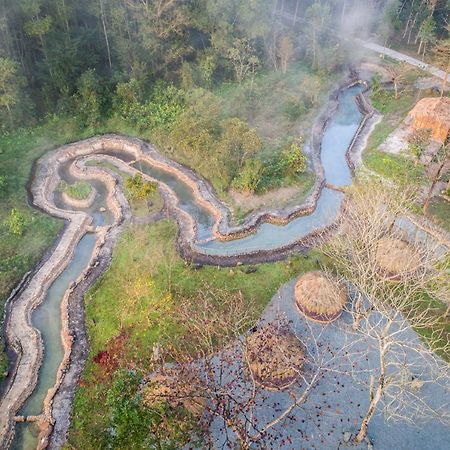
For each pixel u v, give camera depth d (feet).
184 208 190.49
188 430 105.09
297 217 185.88
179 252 168.25
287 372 123.44
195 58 259.60
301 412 121.39
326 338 138.82
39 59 237.86
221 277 158.20
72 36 232.32
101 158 215.31
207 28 251.60
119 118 233.76
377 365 132.36
